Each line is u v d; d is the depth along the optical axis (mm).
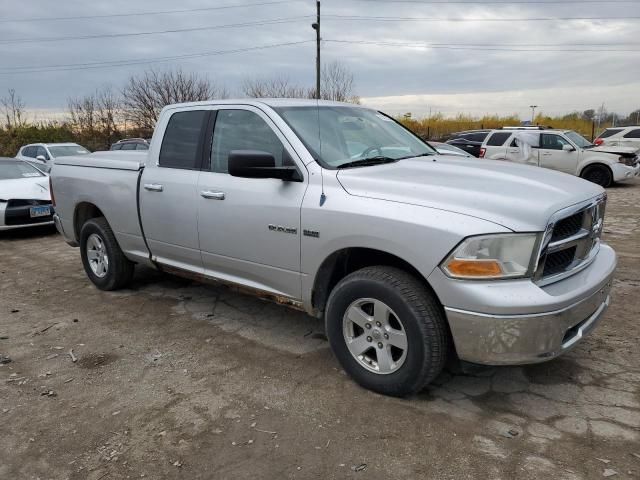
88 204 5512
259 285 3918
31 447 2828
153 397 3309
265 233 3662
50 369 3736
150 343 4148
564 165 15383
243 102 4020
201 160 4230
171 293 5402
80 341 4230
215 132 4172
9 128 30625
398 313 2996
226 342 4129
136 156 5387
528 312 2674
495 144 16297
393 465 2594
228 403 3215
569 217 3037
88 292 5531
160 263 4758
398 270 3078
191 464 2650
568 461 2576
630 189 14711
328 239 3264
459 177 3271
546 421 2926
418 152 4254
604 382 3330
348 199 3203
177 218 4340
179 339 4211
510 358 2744
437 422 2943
